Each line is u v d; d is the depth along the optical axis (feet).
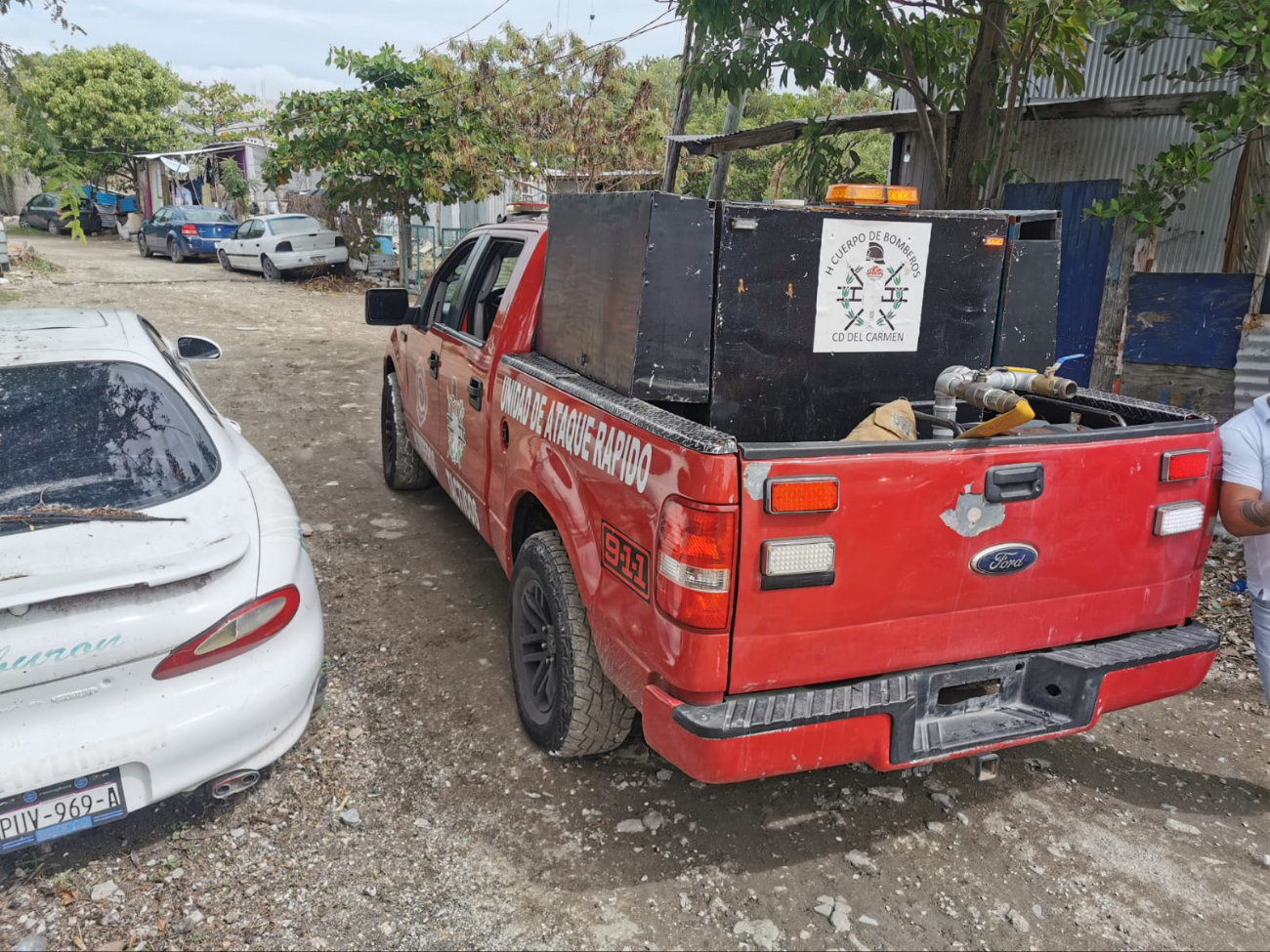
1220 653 14.21
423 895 8.77
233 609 8.73
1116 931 8.57
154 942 8.13
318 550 17.13
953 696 8.92
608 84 55.88
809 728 7.82
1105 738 11.89
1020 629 8.86
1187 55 23.29
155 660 8.34
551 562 10.43
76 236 18.84
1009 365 10.94
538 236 12.71
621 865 9.24
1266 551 10.32
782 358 9.79
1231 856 9.65
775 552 7.50
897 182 29.55
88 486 9.45
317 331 43.70
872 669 8.31
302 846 9.40
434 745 11.18
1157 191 19.15
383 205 61.11
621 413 8.79
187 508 9.53
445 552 17.24
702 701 7.86
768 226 9.35
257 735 8.89
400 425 19.63
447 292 17.13
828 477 7.55
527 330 12.48
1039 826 10.06
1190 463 9.23
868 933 8.45
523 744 11.26
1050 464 8.48
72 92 94.32
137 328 12.14
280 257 61.46
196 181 104.17
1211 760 11.45
